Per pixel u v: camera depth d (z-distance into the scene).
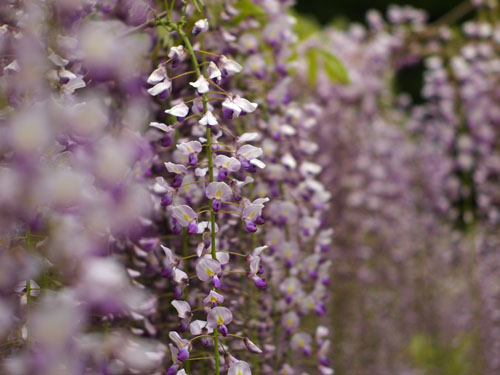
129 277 1.21
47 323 1.05
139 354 1.16
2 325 1.06
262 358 1.28
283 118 1.39
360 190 2.20
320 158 2.08
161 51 1.30
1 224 1.06
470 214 2.20
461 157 2.22
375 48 2.25
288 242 1.33
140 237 1.22
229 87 1.34
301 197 1.37
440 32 2.22
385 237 2.34
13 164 1.07
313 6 4.50
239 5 1.36
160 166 1.25
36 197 1.05
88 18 1.24
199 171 1.14
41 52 1.10
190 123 1.27
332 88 2.13
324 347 1.31
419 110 2.41
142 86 1.27
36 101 1.09
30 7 1.10
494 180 2.19
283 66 1.42
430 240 2.41
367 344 2.24
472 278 2.19
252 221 1.12
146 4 1.19
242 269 1.27
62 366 1.06
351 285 2.22
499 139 2.20
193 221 1.13
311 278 1.33
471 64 2.19
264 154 1.35
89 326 1.18
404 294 2.39
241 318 1.27
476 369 2.20
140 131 1.25
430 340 2.39
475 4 2.09
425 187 2.40
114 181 1.09
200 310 1.22
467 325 2.35
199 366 1.24
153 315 1.26
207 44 1.32
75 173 1.07
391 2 4.59
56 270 1.12
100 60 1.10
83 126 1.08
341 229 2.20
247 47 1.36
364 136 2.22
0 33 1.09
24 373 1.05
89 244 1.08
